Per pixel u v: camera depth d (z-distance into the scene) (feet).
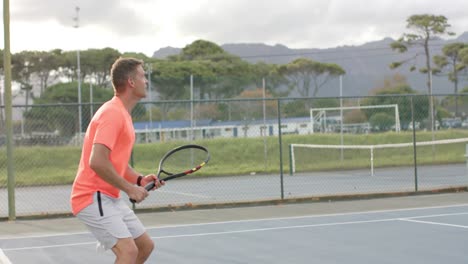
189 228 54.90
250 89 326.44
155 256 42.52
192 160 117.29
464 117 155.02
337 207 67.41
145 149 122.93
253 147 134.82
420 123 157.48
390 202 70.79
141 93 25.57
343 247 44.45
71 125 129.59
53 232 54.65
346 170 125.29
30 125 126.21
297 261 40.04
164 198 84.07
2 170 110.83
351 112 200.75
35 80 301.22
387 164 130.72
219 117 191.72
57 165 111.75
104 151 23.77
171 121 162.30
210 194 88.58
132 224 25.86
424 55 260.62
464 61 238.07
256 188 95.61
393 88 300.20
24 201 84.58
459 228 51.62
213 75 313.32
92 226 24.82
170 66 301.63
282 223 56.70
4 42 61.77
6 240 50.67
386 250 43.06
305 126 174.09
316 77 353.51
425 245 44.52
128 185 24.25
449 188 79.25
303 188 94.02
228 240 48.26
